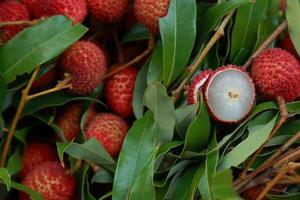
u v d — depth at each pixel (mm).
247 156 522
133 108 557
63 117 564
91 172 548
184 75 555
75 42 551
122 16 587
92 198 537
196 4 582
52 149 569
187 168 542
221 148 538
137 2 564
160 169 536
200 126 529
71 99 557
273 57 548
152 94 526
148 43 583
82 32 538
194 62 558
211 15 563
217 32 557
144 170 505
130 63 573
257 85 550
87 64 545
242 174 537
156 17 555
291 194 545
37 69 533
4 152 540
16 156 547
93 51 552
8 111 562
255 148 525
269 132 529
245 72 545
